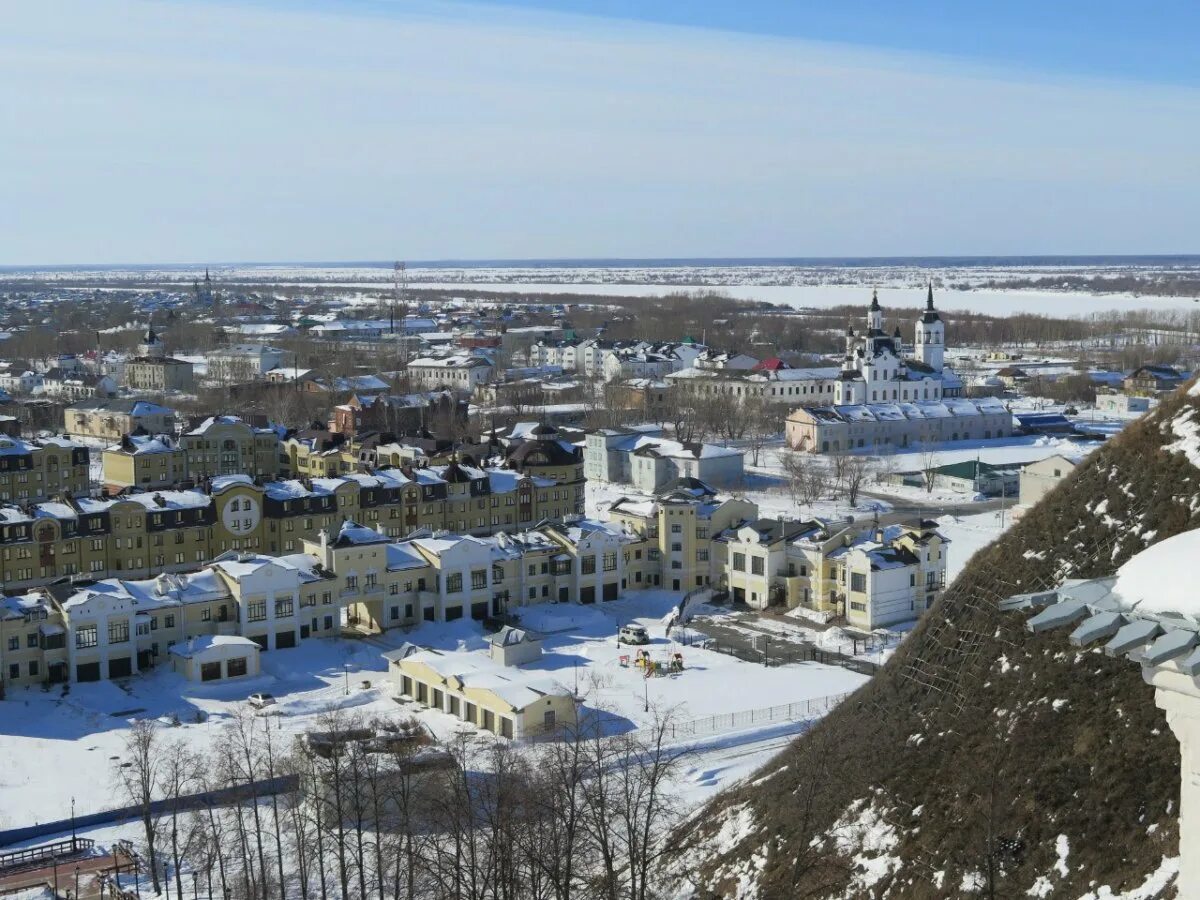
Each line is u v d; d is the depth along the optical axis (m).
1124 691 83.81
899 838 85.75
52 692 150.00
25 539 183.25
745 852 93.50
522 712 130.12
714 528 194.25
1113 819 75.75
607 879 83.94
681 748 128.38
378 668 161.88
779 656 162.38
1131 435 106.12
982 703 92.81
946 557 185.88
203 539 198.38
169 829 112.50
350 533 176.62
